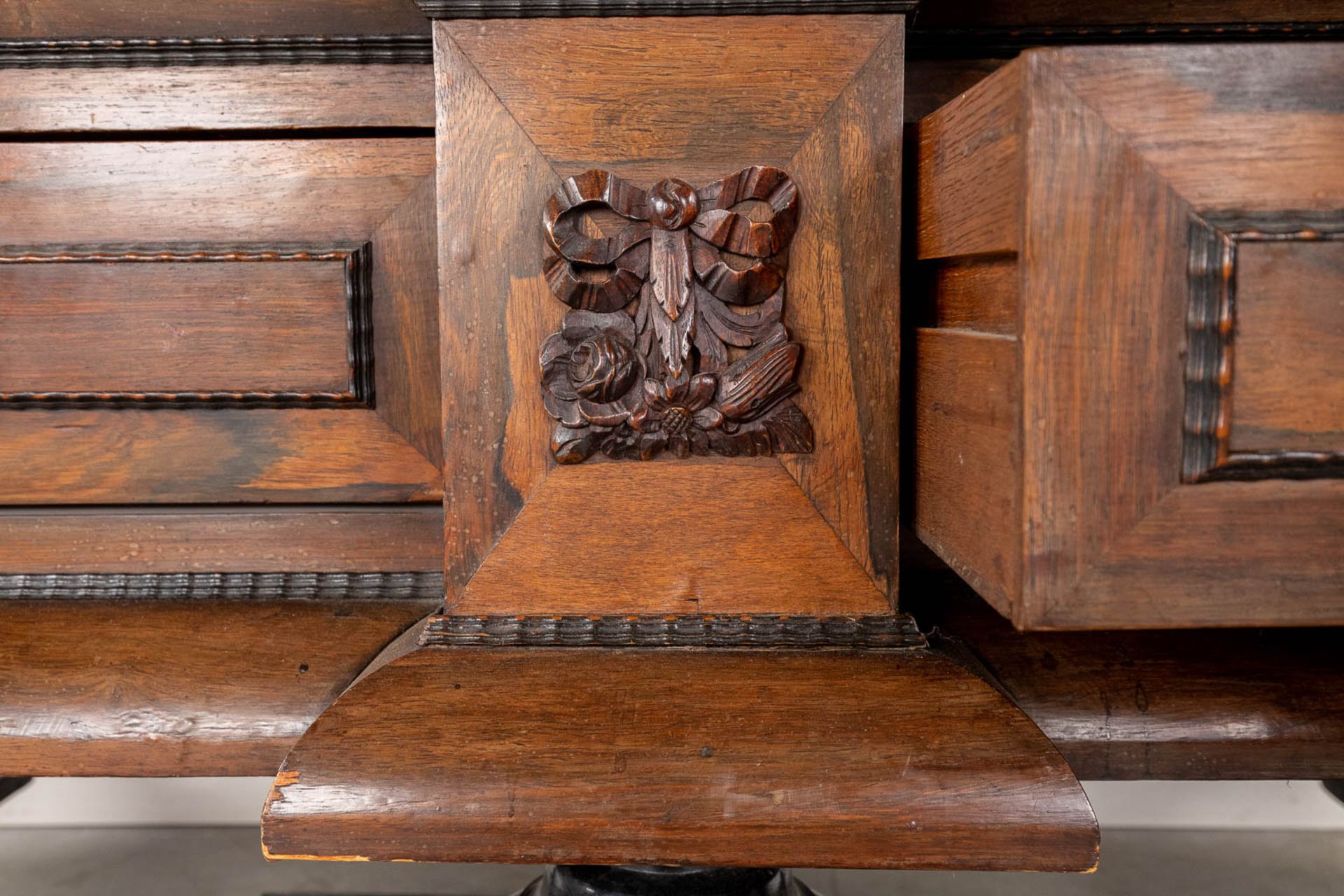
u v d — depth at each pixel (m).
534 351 0.68
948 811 0.62
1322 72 0.49
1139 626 0.52
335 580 0.82
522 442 0.69
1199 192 0.49
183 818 1.33
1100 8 0.77
